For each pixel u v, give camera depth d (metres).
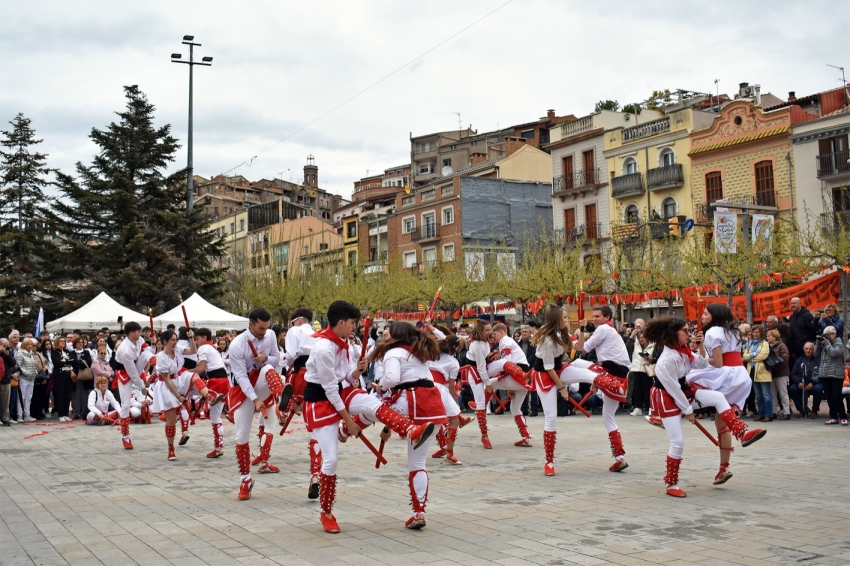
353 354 8.62
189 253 40.81
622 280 31.48
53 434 15.86
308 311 10.55
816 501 7.70
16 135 44.91
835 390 14.62
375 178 89.69
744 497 7.96
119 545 6.31
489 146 70.25
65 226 39.88
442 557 5.83
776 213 36.06
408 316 41.88
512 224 56.09
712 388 8.46
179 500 8.32
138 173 41.53
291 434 15.16
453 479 9.44
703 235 32.62
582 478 9.33
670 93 52.56
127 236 38.22
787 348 15.93
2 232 43.09
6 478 10.03
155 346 19.12
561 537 6.40
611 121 46.69
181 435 14.75
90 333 28.17
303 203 92.81
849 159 33.53
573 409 18.38
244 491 8.31
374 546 6.20
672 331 8.22
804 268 21.84
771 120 36.62
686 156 40.72
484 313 36.66
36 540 6.52
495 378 12.09
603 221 45.59
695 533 6.45
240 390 8.40
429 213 57.16
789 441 12.41
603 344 10.02
